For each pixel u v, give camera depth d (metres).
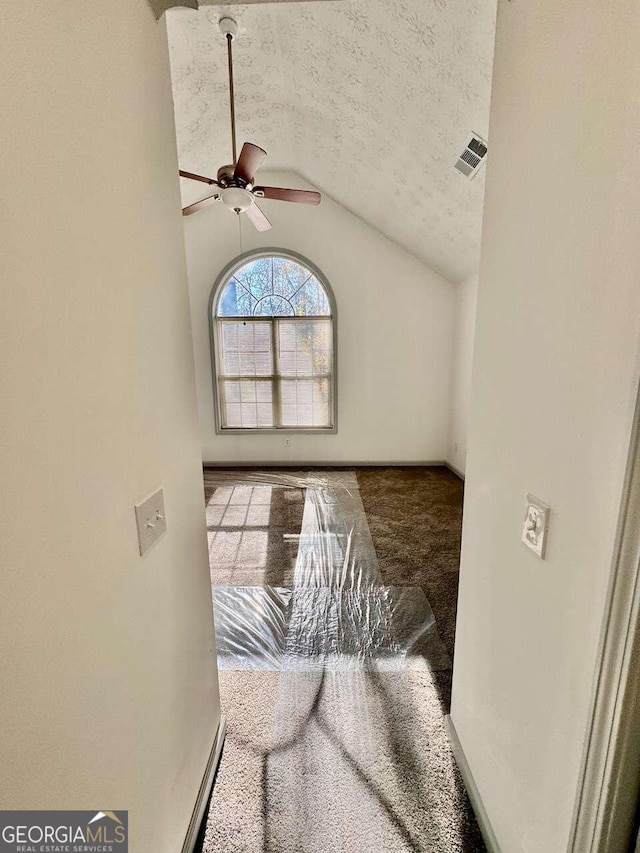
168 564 0.96
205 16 2.22
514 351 0.94
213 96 2.98
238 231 4.74
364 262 4.80
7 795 0.49
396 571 2.64
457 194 2.98
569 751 0.74
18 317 0.49
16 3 0.49
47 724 0.55
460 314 4.67
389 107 2.51
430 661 1.83
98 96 0.67
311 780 1.29
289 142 3.86
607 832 0.67
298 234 4.75
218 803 1.22
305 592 2.40
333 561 2.78
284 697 1.63
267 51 2.60
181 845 1.02
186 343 1.09
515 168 0.93
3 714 0.47
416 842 1.12
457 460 4.83
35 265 0.52
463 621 1.30
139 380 0.83
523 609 0.91
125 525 0.76
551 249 0.78
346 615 2.18
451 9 1.66
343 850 1.11
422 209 3.56
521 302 0.91
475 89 1.97
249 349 5.04
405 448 5.24
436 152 2.65
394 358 5.02
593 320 0.66
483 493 1.13
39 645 0.53
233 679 1.73
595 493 0.66
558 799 0.78
